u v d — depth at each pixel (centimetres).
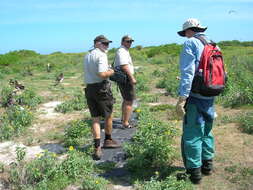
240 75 1148
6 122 685
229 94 847
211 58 377
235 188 394
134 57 2745
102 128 674
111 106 523
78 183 428
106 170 464
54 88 1244
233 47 3441
